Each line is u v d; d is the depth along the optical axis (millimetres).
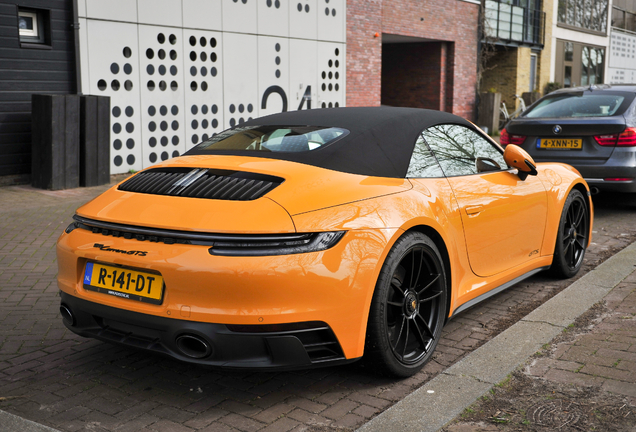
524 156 3795
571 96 7391
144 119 10516
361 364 2846
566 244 4551
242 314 2367
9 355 3275
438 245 3092
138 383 2932
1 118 8617
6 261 5234
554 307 3742
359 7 15891
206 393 2818
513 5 22797
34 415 2605
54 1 9078
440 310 3086
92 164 8977
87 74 9594
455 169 3438
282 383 2910
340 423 2518
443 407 2543
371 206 2709
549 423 2404
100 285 2689
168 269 2428
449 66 20703
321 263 2453
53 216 7051
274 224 2422
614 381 2725
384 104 22125
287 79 13492
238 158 2986
